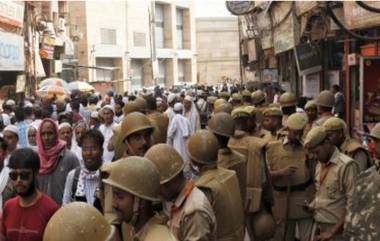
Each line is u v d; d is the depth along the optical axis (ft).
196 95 72.74
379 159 14.19
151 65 177.78
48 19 90.17
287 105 27.09
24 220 12.53
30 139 24.43
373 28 31.60
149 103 27.40
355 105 36.14
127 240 9.89
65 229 6.05
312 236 18.24
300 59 46.60
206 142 14.19
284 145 20.49
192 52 206.69
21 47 60.54
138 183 8.80
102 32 161.38
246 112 19.93
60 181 17.69
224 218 13.87
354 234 12.73
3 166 17.31
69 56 109.29
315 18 40.65
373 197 12.60
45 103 41.75
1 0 54.19
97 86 131.13
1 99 60.34
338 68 46.16
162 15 195.00
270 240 20.68
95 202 14.25
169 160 11.53
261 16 68.64
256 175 18.43
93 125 31.81
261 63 82.07
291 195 20.35
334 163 16.17
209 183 13.78
